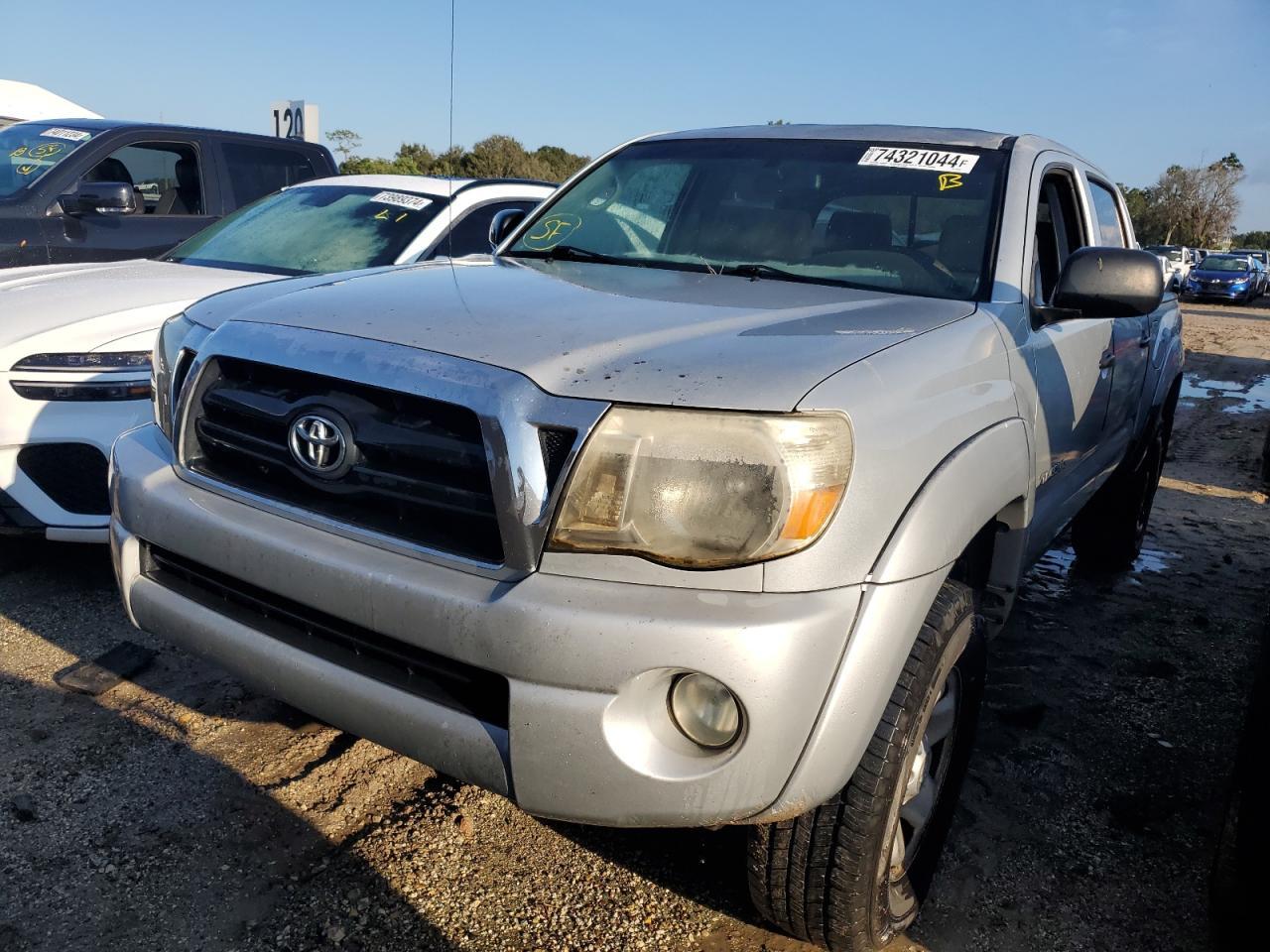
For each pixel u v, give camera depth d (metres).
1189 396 11.14
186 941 2.11
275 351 2.01
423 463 1.82
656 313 2.12
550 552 1.71
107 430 3.60
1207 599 4.51
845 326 2.14
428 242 4.75
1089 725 3.26
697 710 1.71
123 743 2.82
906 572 1.80
